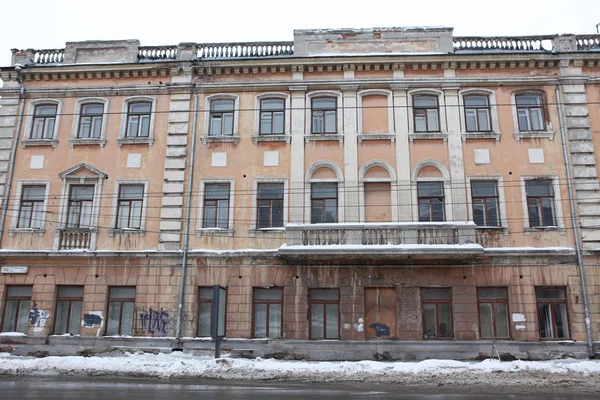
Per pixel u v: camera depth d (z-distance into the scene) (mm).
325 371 16344
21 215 23359
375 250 20344
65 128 24203
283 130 23625
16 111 24531
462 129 22875
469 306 20906
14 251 22547
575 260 21156
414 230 20750
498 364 17219
